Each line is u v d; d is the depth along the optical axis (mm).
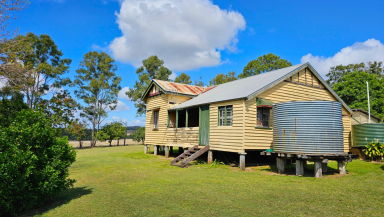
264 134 13172
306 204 6102
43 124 6633
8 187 5133
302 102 9812
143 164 14703
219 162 15023
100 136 41062
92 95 43031
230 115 13523
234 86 17453
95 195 7344
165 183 8875
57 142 6598
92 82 41188
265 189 7742
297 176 10000
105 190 7965
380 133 14523
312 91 15656
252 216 5348
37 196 5844
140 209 5953
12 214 5477
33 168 5715
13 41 9531
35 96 33375
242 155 12258
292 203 6207
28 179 5711
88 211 5891
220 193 7316
